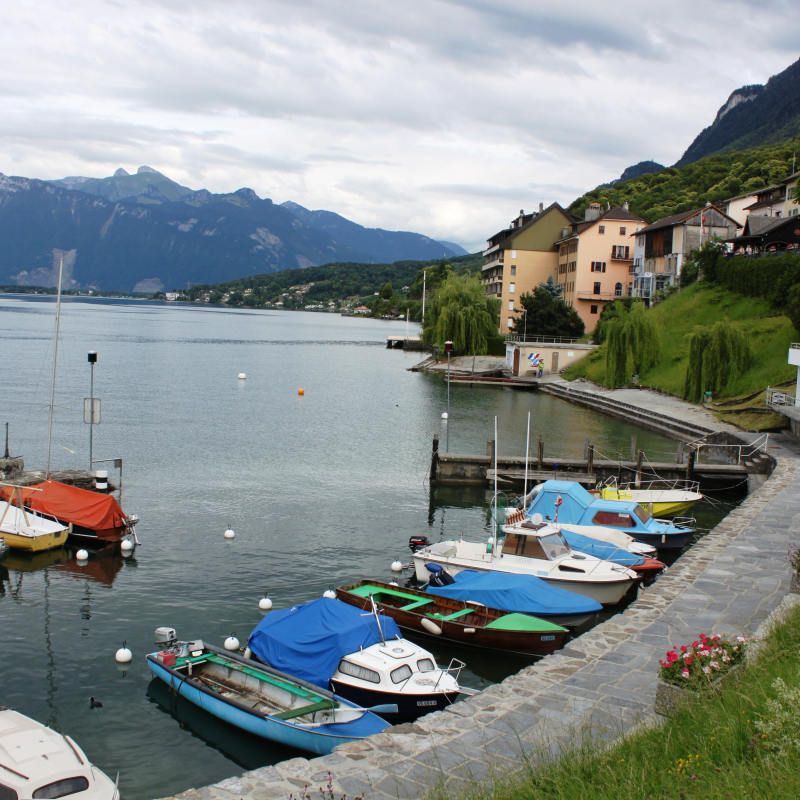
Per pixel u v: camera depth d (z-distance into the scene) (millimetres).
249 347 148625
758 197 110188
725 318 64000
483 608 20812
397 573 26172
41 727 13078
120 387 77875
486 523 33125
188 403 67875
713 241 89500
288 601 23141
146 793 13734
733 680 9367
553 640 19281
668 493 34438
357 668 16484
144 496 35625
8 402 64062
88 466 41625
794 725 7535
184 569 25844
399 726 10414
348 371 105438
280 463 43875
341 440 51906
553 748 9508
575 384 85750
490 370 100812
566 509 29859
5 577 24875
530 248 124250
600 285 113875
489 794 7934
